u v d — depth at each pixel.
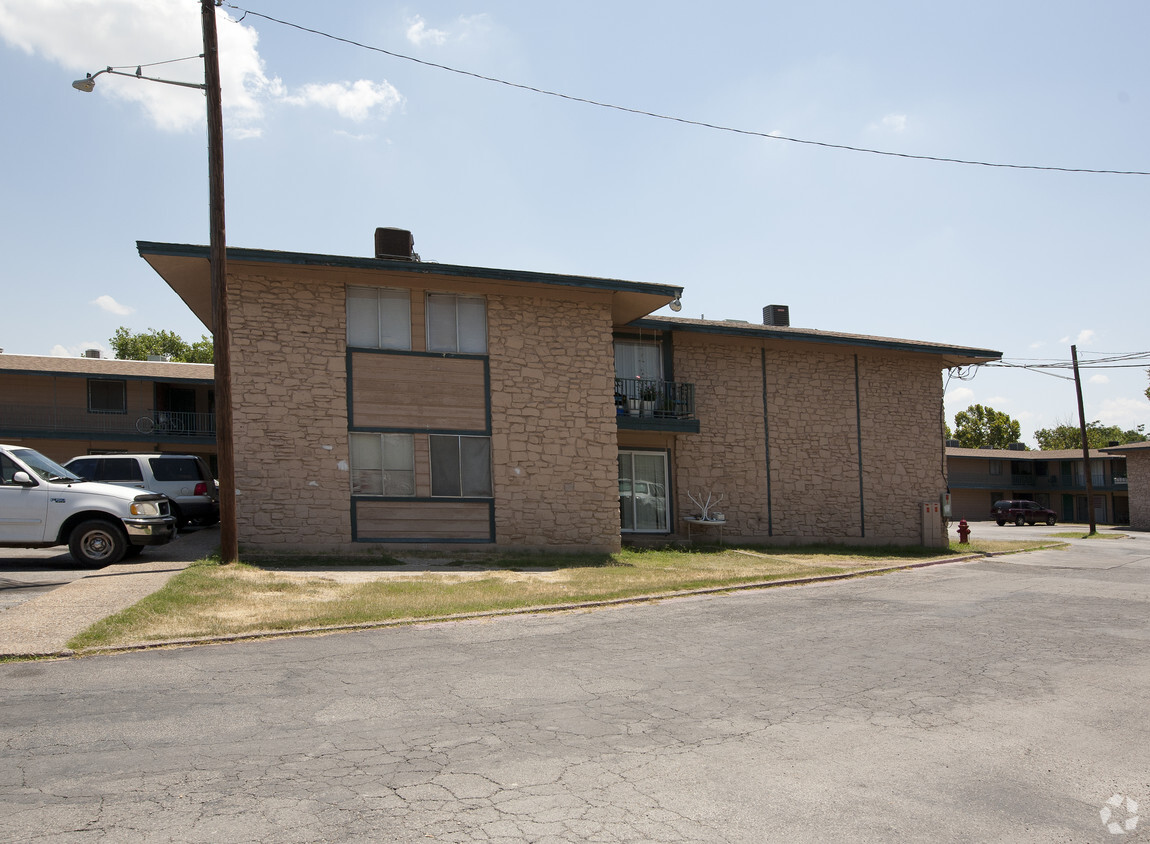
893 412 25.00
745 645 8.81
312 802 4.45
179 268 15.73
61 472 13.63
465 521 17.00
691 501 22.03
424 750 5.32
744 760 5.27
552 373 17.88
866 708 6.50
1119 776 5.17
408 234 18.59
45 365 33.06
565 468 17.83
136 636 8.39
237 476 15.51
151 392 34.56
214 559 13.30
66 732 5.53
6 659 7.47
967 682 7.39
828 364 24.19
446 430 16.98
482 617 10.30
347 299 16.53
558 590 12.39
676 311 18.59
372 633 9.16
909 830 4.30
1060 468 64.44
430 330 17.09
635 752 5.37
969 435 89.56
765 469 23.02
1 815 4.21
